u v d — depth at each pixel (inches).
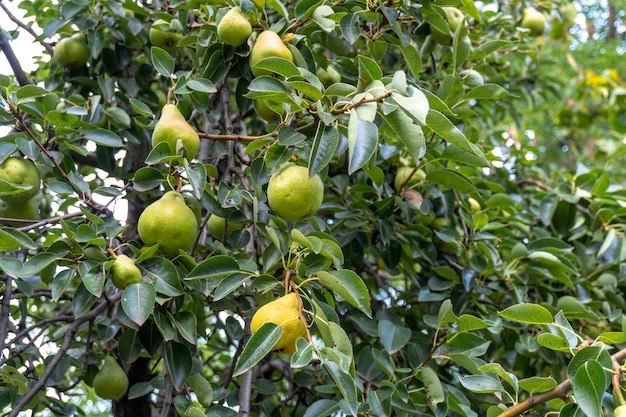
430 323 109.3
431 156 118.8
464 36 109.5
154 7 134.9
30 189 94.3
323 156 73.0
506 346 131.6
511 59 175.0
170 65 96.1
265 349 67.5
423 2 106.7
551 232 152.3
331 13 97.0
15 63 119.3
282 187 80.9
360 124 71.0
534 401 74.4
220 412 91.8
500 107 179.8
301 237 74.5
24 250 117.2
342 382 65.6
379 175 115.0
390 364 97.6
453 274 123.2
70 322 119.0
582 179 141.3
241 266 81.1
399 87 72.3
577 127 245.1
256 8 93.7
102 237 86.0
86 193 95.6
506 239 135.2
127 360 93.9
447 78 107.0
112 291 122.1
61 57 124.8
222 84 119.3
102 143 99.7
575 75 250.5
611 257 135.4
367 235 123.2
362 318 116.5
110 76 129.0
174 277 80.9
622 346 121.9
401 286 183.2
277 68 78.0
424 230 123.7
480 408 124.8
